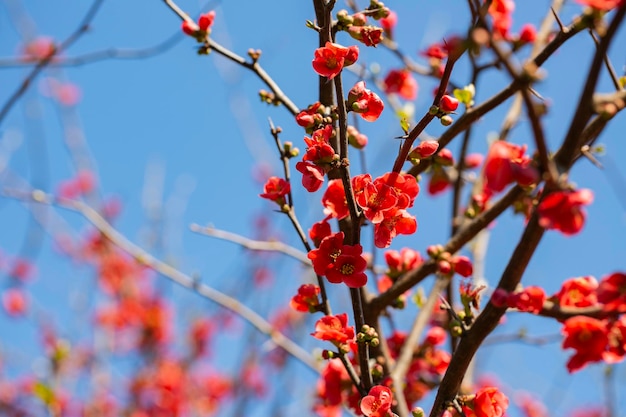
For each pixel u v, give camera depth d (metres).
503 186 1.68
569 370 1.73
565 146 1.69
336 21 1.85
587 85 1.67
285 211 1.86
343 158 1.76
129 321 3.77
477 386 2.41
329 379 1.92
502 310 1.75
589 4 1.65
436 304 2.14
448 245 2.02
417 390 2.02
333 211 1.79
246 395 3.02
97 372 3.21
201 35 2.01
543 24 2.17
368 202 1.75
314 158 1.76
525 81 1.62
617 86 1.85
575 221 1.66
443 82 1.78
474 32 1.61
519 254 1.74
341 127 1.77
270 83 2.02
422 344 2.03
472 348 1.77
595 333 1.71
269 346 2.29
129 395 3.39
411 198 1.76
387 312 2.06
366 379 1.80
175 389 3.38
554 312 1.73
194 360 3.60
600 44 1.65
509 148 1.74
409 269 2.02
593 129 1.78
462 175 2.22
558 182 1.67
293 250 2.24
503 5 2.02
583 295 1.76
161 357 3.69
